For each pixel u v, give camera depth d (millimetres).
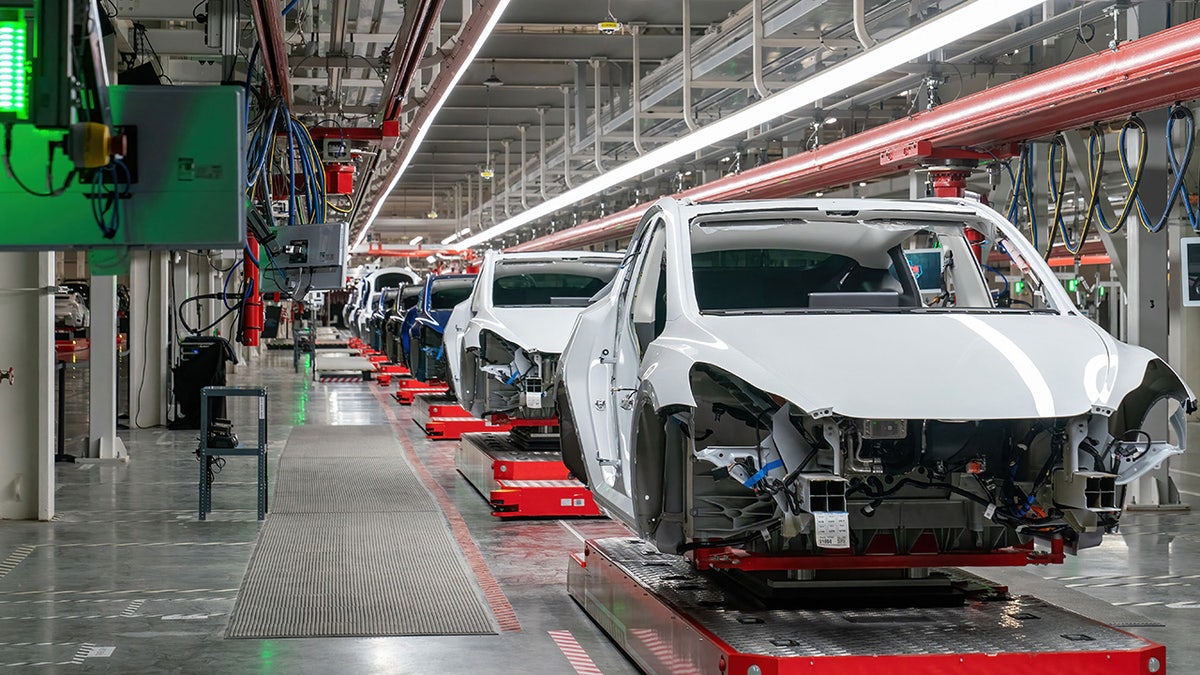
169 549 7988
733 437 4766
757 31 11680
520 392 10680
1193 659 5371
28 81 3738
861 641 4145
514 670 5195
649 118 17891
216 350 16109
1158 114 9516
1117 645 4094
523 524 9047
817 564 4422
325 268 8742
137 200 4238
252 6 6812
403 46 9125
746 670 3877
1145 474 4355
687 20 13617
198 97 4242
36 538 8406
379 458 12750
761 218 5172
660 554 5875
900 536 4555
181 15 10898
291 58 10469
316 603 6316
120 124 4211
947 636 4219
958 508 4457
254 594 6523
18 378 9180
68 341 29422
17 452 9180
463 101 23984
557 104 24328
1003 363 4266
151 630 5844
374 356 27625
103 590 6758
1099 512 4188
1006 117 9383
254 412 18656
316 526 8664
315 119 13711
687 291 4812
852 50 12273
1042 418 4070
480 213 35344
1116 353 4410
